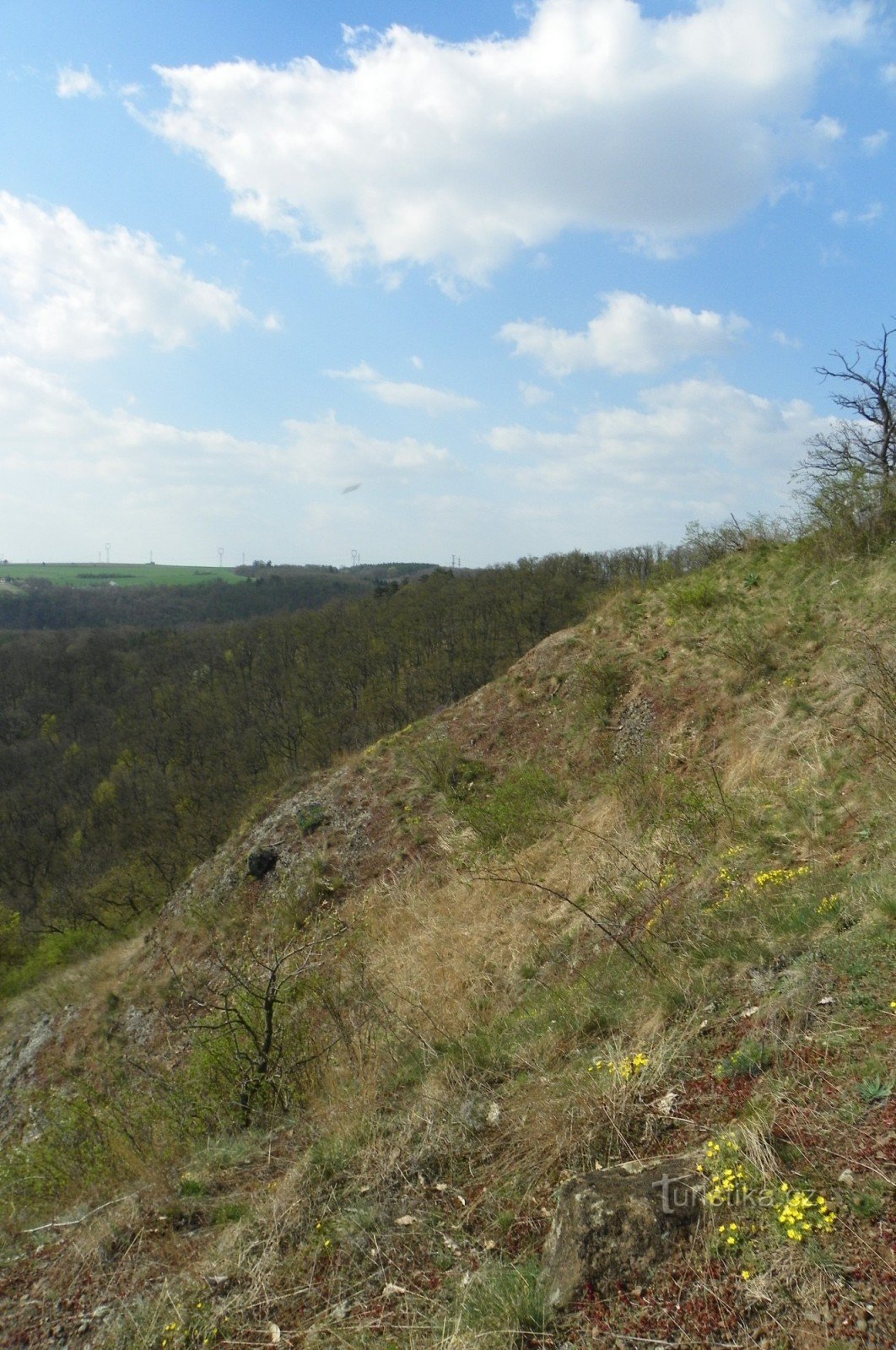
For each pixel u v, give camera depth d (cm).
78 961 2039
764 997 409
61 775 4262
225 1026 636
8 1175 575
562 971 649
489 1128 406
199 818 2994
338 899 1149
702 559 1517
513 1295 283
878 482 1145
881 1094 304
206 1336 313
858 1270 241
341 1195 376
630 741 1089
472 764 1292
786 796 703
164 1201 411
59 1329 337
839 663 897
